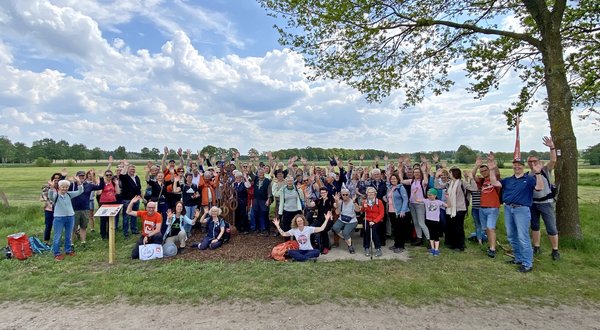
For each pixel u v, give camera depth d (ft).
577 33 29.63
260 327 13.05
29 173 194.59
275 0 29.25
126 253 24.53
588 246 23.07
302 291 16.53
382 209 24.02
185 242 26.66
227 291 16.55
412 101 34.96
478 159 25.29
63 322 13.64
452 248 25.02
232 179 32.50
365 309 14.62
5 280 18.76
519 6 30.17
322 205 25.58
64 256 23.59
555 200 23.80
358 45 30.45
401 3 28.37
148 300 15.74
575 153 25.11
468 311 14.42
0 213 44.19
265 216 31.01
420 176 26.21
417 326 13.07
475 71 33.12
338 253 24.59
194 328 13.01
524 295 16.11
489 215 22.84
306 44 31.55
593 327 13.04
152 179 31.12
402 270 19.97
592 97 28.35
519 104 32.65
